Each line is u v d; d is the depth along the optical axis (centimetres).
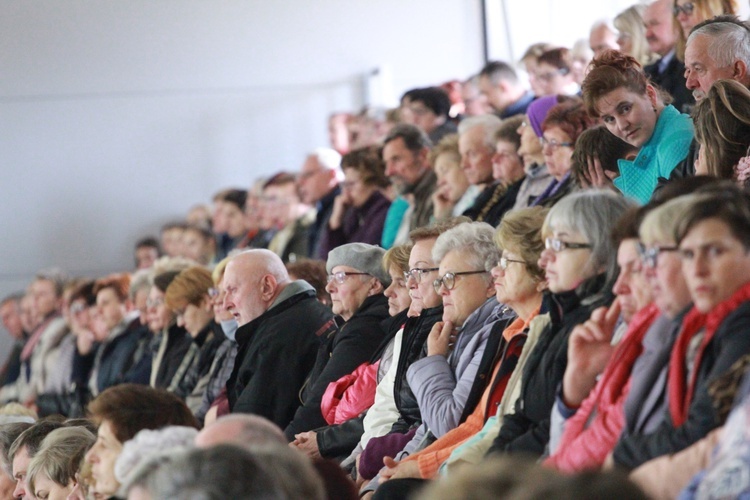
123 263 3534
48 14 3500
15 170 3503
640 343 809
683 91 1526
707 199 735
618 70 1188
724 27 1208
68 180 3519
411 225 1880
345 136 2912
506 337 1020
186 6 3516
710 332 728
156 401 986
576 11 2742
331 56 3500
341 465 1224
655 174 1179
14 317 3031
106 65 3512
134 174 3531
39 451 1170
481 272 1123
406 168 1883
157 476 607
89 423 1252
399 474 1008
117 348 2289
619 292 827
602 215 883
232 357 1686
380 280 1413
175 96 3528
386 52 3472
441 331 1132
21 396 2680
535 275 994
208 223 3259
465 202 1738
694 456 693
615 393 805
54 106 3509
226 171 3538
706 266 725
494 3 3281
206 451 601
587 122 1370
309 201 2447
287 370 1462
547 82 1902
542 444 879
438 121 2188
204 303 1841
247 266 1517
